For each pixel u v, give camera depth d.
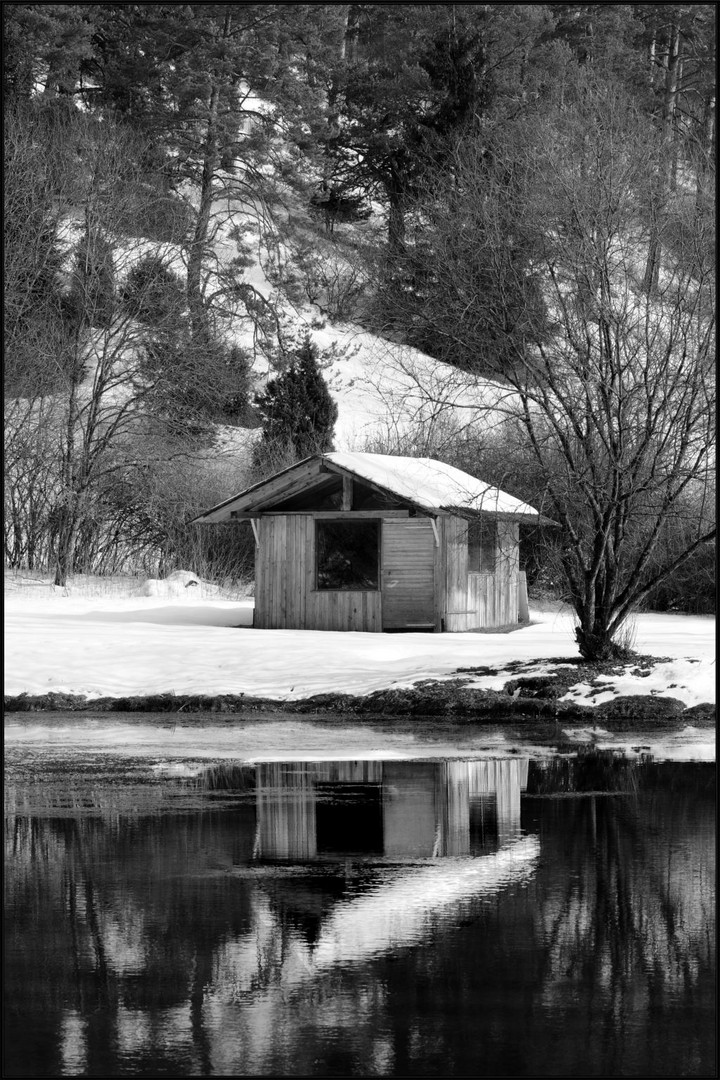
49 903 11.38
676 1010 8.69
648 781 17.61
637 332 27.20
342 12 82.62
